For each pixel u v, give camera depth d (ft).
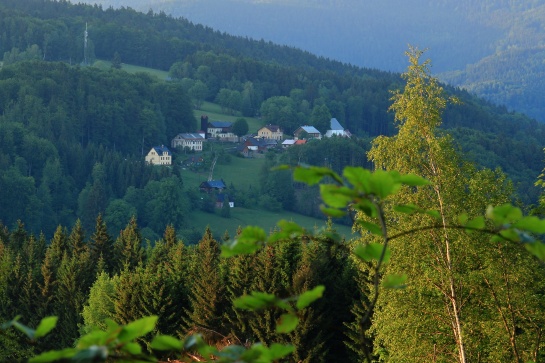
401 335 264.93
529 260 257.14
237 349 28.60
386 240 30.66
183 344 27.81
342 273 441.27
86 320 488.44
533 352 247.09
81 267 598.34
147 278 483.10
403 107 284.00
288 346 28.14
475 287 260.42
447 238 254.47
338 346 443.73
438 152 266.16
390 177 28.86
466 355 261.24
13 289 577.84
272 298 29.22
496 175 270.26
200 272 492.13
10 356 410.72
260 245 31.09
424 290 266.57
